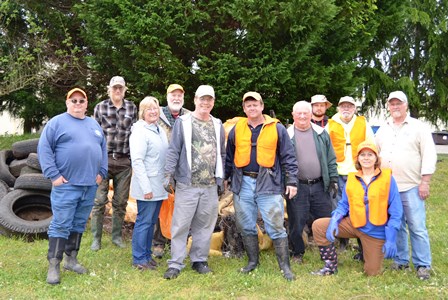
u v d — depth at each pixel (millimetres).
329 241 5117
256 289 4680
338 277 5016
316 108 6238
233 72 8086
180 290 4625
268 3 7758
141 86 8758
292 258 5676
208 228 5160
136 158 5059
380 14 11523
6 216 6605
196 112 5035
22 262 5434
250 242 5191
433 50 16609
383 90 15578
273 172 4969
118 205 6145
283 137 5004
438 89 16781
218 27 8273
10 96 11930
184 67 8297
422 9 16859
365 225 4980
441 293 4516
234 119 7809
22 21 10836
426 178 4984
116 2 8148
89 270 5160
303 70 8570
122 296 4414
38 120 12430
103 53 9055
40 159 4680
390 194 4934
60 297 4383
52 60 10594
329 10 7941
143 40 8078
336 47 9617
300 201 5473
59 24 10414
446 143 20141
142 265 5246
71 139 4742
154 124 5273
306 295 4504
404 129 5137
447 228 7191
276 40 8430
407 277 4973
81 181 4762
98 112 6000
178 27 8070
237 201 5109
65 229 4828
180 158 5000
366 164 5016
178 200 5008
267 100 8531
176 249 5035
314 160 5445
